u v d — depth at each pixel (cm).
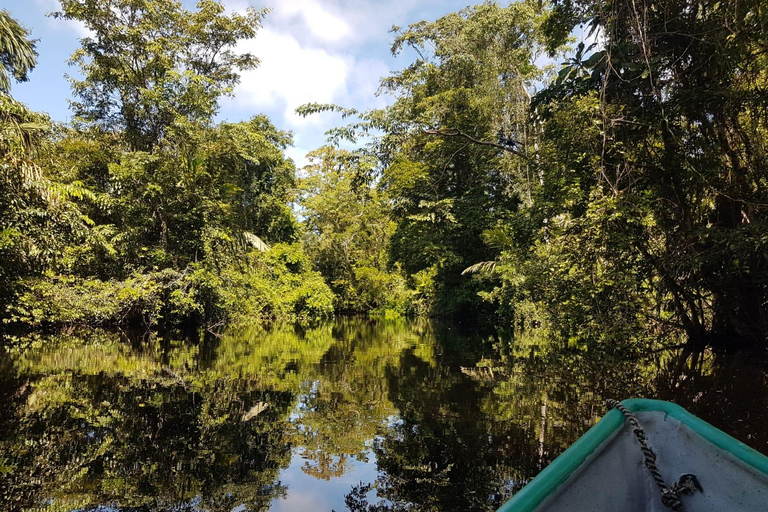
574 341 882
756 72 552
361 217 2533
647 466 146
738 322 692
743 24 521
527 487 127
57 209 912
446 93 1377
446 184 1532
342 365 698
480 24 1277
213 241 1288
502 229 1012
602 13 582
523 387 518
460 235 1541
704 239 589
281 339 1098
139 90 1298
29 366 673
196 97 1330
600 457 142
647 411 160
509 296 1334
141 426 396
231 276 1375
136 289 1096
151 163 1232
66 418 416
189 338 1078
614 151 610
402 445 343
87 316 1104
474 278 1516
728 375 538
